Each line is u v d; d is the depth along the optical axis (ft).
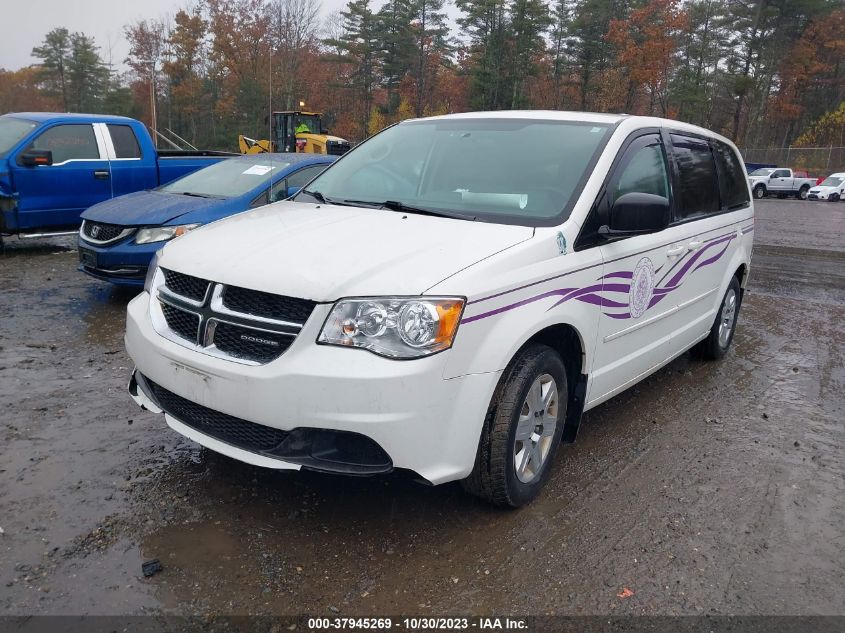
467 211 11.82
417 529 10.35
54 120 29.84
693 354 19.77
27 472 11.45
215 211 22.44
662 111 191.62
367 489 11.38
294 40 145.69
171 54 180.45
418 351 8.96
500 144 13.28
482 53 189.37
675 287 14.94
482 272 9.58
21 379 15.65
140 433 13.10
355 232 10.66
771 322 24.88
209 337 9.76
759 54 189.16
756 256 42.83
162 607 8.46
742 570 9.82
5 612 8.22
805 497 12.01
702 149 16.87
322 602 8.70
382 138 15.24
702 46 193.16
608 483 12.17
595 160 12.27
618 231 11.92
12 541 9.57
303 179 25.02
